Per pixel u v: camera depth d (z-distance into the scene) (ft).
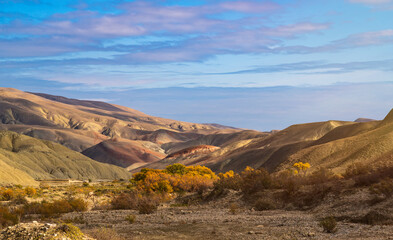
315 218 78.02
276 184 125.80
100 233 59.21
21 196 178.50
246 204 117.19
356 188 99.14
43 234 37.55
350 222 71.31
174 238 60.64
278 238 56.34
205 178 194.59
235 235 60.95
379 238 50.90
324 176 119.55
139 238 60.80
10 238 37.47
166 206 139.23
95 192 233.76
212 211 109.60
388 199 81.00
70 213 115.65
